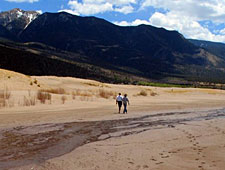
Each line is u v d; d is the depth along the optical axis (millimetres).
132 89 54375
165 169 7004
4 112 17672
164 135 11516
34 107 20906
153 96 46375
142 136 11305
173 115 19375
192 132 12195
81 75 131250
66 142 10078
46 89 37719
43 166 7266
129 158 8000
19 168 7094
